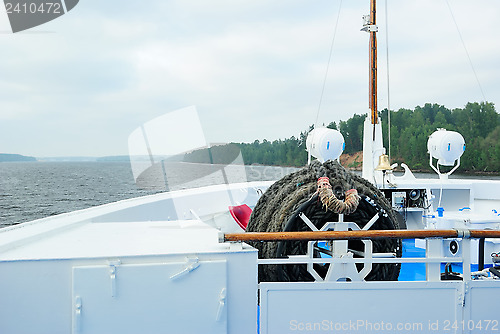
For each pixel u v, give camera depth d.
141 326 2.69
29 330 2.61
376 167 7.52
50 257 2.62
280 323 2.96
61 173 81.75
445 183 7.79
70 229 3.72
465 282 3.16
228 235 2.91
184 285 2.73
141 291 2.68
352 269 3.22
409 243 7.47
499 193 7.94
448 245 5.37
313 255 3.57
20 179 67.06
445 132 8.07
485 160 58.69
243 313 2.84
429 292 3.12
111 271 2.64
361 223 3.58
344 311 3.02
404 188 7.51
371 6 8.10
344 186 3.47
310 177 3.60
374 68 8.12
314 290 2.97
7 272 2.58
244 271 2.83
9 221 29.55
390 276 3.64
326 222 3.43
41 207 36.88
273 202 3.63
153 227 3.80
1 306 2.58
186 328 2.74
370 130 8.11
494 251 6.10
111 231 3.60
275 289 2.92
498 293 3.18
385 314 3.06
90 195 44.69
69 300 2.64
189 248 2.87
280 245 3.37
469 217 6.16
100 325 2.65
